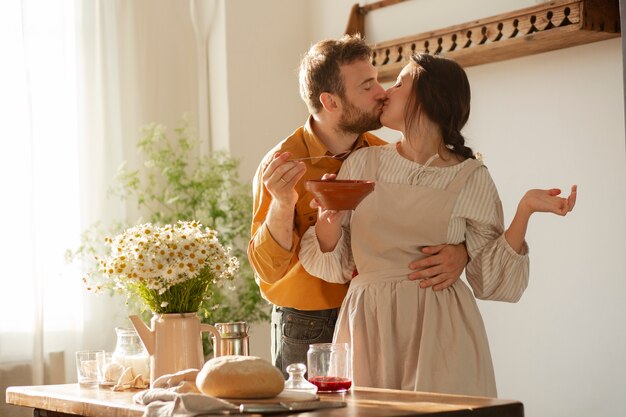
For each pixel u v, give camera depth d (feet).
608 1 11.28
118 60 15.40
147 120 15.60
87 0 15.16
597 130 11.74
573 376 12.05
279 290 8.28
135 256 6.93
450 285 7.47
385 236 7.47
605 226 11.65
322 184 6.79
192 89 16.11
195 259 6.98
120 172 14.58
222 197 15.44
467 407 5.46
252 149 16.08
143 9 15.65
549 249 12.37
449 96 7.64
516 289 7.61
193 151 16.08
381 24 14.98
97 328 14.79
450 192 7.44
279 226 7.49
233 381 5.67
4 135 14.08
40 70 14.70
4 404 13.83
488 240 7.66
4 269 13.99
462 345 7.32
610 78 11.57
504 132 13.01
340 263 7.77
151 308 7.14
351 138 8.43
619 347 11.50
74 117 14.98
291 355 8.39
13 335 14.03
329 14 16.16
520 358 12.73
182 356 6.96
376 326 7.40
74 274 14.70
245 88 16.03
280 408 5.32
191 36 16.14
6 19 14.19
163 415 5.52
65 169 14.83
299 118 16.70
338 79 8.09
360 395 6.12
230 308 14.92
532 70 12.60
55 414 7.29
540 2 12.18
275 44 16.39
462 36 12.73
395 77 14.19
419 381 7.13
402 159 7.72
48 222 14.58
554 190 7.41
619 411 11.50
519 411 5.68
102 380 7.53
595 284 11.77
